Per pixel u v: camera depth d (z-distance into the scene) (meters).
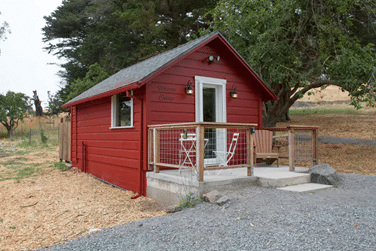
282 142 16.38
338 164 10.59
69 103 11.88
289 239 3.74
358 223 4.22
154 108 7.59
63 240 4.49
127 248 3.74
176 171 7.55
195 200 5.79
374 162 10.59
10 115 26.19
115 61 24.66
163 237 4.03
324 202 5.36
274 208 5.02
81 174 11.04
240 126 6.55
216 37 8.34
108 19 26.03
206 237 3.94
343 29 12.68
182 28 22.38
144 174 7.72
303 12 12.37
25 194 7.85
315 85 14.09
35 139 24.89
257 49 12.09
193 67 8.36
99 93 8.83
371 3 12.55
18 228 5.32
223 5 13.96
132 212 6.24
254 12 12.80
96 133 10.48
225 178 6.35
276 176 6.73
